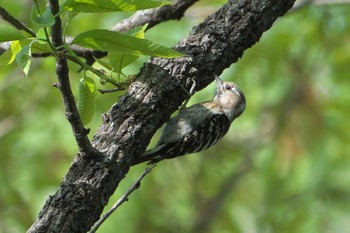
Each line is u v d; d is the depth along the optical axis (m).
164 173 15.82
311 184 15.45
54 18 5.93
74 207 6.38
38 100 15.05
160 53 6.14
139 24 9.57
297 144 15.70
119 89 7.35
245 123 16.80
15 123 15.16
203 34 7.72
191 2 9.50
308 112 15.78
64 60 6.05
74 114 6.25
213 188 16.22
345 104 15.79
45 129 15.01
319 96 15.87
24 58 6.10
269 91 15.88
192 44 7.64
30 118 15.09
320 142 15.64
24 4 14.18
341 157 15.66
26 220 14.67
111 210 6.51
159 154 9.87
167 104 7.21
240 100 10.78
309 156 15.62
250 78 15.52
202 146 10.17
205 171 16.19
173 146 9.94
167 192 15.63
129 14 14.18
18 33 6.09
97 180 6.52
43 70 14.65
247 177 16.38
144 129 6.94
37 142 14.94
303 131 15.77
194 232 15.72
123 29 9.60
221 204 16.06
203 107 10.34
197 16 13.42
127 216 14.80
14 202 14.80
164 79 7.29
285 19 15.27
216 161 16.27
